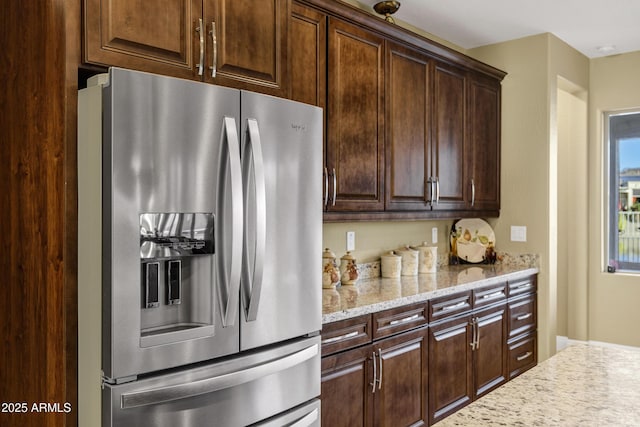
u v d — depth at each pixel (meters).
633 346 4.44
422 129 3.32
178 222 1.61
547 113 3.92
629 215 4.59
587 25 3.77
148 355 1.51
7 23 1.72
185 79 1.77
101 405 1.47
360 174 2.84
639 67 4.39
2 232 1.75
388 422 2.57
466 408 1.14
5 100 1.73
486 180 3.98
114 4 1.58
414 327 2.76
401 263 3.54
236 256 1.69
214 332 1.67
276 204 1.89
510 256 4.09
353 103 2.79
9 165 1.71
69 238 1.54
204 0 1.83
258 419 1.81
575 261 4.79
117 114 1.46
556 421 1.06
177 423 1.58
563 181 4.88
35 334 1.62
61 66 1.52
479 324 3.28
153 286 1.58
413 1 3.32
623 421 1.06
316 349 2.05
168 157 1.56
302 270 1.99
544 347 3.94
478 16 3.58
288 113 1.94
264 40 2.05
